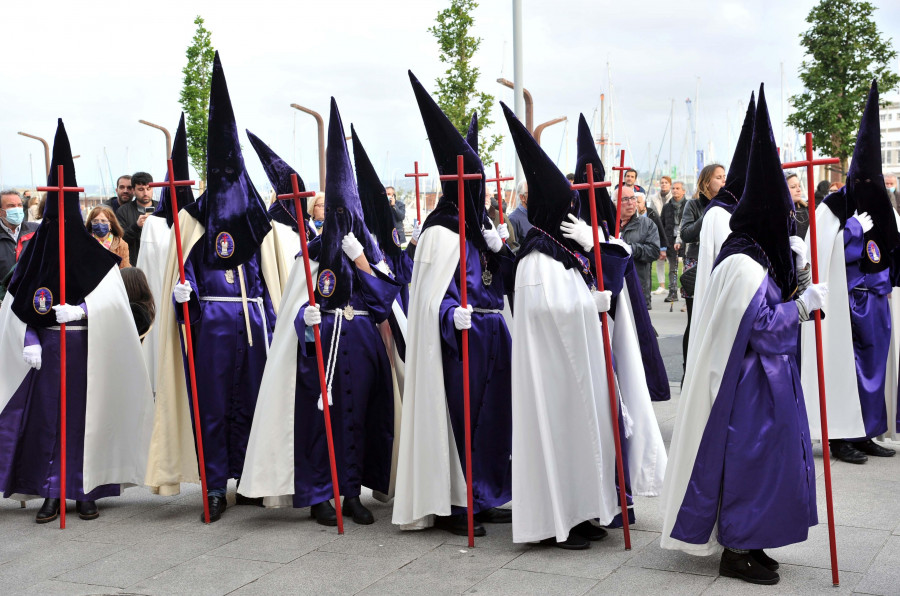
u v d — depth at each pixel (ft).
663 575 14.93
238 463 19.97
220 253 19.69
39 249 19.31
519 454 16.28
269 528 18.43
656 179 113.70
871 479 20.10
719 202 21.79
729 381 14.24
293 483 18.56
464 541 17.16
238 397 19.95
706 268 21.56
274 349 18.86
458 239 17.60
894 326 22.72
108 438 19.71
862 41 57.31
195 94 62.23
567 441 16.34
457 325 16.85
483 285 17.81
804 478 14.24
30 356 19.02
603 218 17.89
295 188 17.80
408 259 20.54
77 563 16.57
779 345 14.19
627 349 17.72
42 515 19.22
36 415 19.44
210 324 19.69
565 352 16.19
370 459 19.52
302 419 18.69
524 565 15.70
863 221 21.13
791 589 14.14
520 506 16.24
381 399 19.35
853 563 15.15
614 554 16.05
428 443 17.40
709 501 14.37
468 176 16.92
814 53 58.59
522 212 28.12
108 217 24.67
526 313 16.26
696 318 21.65
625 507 16.28
